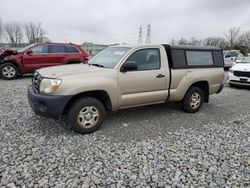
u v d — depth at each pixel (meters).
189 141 4.20
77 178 2.98
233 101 7.48
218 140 4.30
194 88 5.78
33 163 3.28
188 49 5.58
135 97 4.77
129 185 2.88
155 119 5.34
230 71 10.09
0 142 3.88
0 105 6.04
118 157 3.53
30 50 10.84
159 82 5.04
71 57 11.55
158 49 5.12
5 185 2.79
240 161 3.54
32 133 4.28
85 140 4.07
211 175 3.15
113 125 4.85
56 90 3.96
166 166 3.33
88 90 4.16
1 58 10.61
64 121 4.89
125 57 4.65
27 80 10.53
